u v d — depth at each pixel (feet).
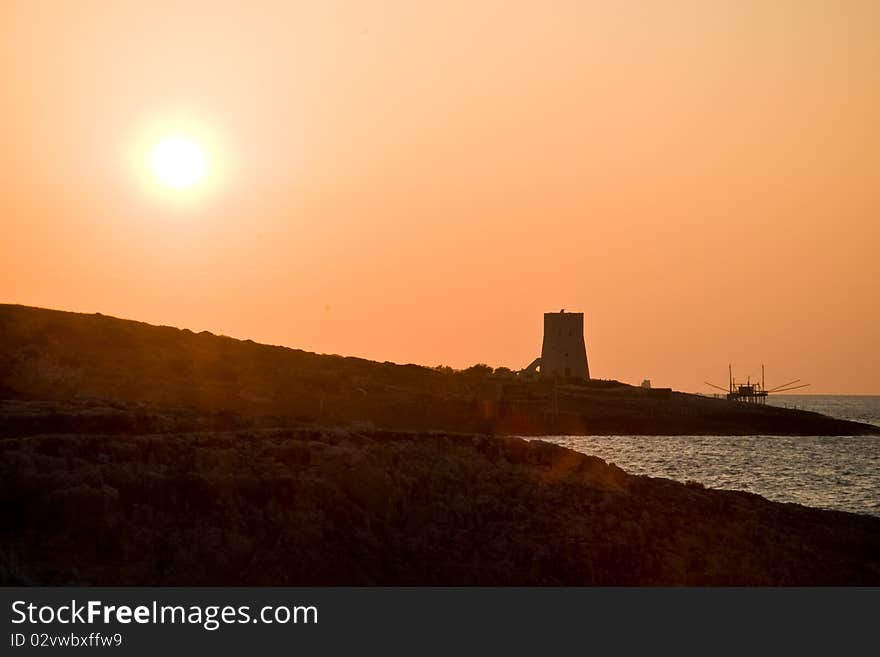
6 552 117.91
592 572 136.56
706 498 170.40
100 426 166.61
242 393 361.71
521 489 152.46
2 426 161.68
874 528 177.99
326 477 140.56
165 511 128.98
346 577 129.08
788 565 148.66
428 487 147.43
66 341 342.23
